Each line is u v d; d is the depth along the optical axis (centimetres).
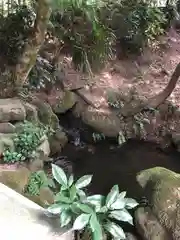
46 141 254
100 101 306
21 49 272
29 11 286
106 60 329
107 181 260
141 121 302
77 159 279
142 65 358
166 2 396
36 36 243
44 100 296
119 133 296
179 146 292
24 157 231
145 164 281
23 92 275
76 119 300
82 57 308
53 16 291
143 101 306
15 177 211
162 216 181
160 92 317
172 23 400
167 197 185
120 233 143
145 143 299
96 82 322
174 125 305
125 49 355
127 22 343
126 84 332
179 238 173
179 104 317
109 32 315
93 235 135
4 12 298
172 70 360
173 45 388
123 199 146
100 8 298
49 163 257
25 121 245
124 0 343
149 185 200
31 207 157
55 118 283
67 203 142
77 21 291
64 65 324
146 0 357
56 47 318
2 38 277
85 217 136
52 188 214
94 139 295
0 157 229
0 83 267
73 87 310
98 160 281
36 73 294
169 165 282
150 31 356
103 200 148
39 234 145
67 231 146
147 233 182
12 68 271
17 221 150
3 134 235
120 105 304
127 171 273
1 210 154
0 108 238
